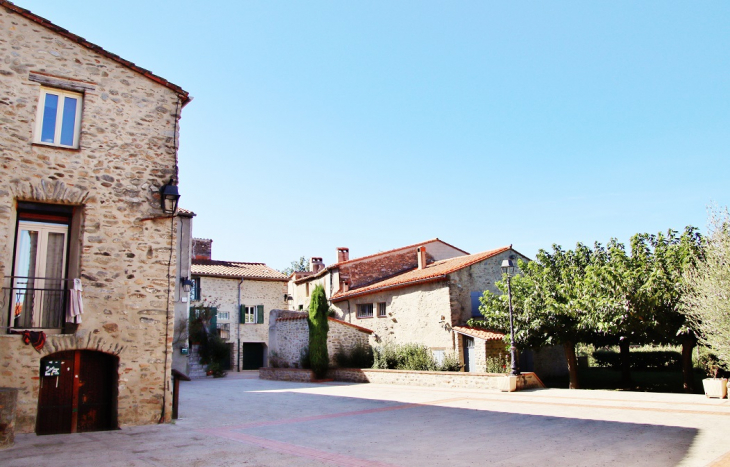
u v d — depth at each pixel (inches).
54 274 383.2
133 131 417.4
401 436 351.3
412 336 894.4
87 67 405.4
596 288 637.3
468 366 783.7
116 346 381.4
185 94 446.6
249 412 480.7
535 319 689.6
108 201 395.9
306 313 972.6
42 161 375.6
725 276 417.4
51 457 283.1
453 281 834.8
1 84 369.4
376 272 1126.4
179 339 911.0
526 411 459.2
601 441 318.3
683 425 364.5
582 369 1088.2
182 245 928.3
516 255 929.5
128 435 352.5
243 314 1256.2
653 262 599.5
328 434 362.3
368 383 831.7
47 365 363.9
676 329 593.6
